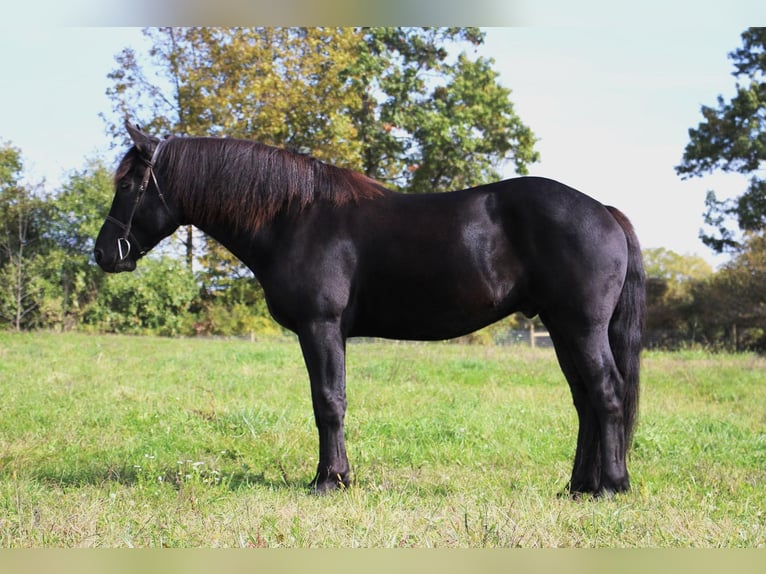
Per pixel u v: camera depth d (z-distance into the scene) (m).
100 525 4.57
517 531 4.35
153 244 5.91
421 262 5.26
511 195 5.30
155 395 10.04
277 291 5.46
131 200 5.76
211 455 6.97
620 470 5.25
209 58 28.33
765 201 30.38
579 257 5.12
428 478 6.11
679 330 30.58
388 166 34.78
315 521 4.55
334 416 5.38
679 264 47.34
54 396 9.96
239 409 8.48
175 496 5.29
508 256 5.27
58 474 6.03
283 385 11.38
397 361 14.80
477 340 30.81
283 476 6.00
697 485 6.05
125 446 7.17
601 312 5.17
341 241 5.37
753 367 16.11
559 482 6.03
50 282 26.61
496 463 6.85
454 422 8.43
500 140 36.78
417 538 4.29
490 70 36.44
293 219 5.46
